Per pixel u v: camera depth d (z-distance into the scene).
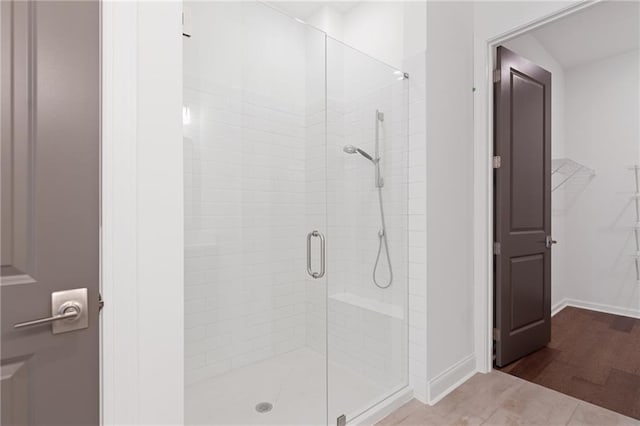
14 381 0.85
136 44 1.01
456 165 2.27
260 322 2.17
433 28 2.09
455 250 2.24
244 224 2.12
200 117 1.92
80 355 0.94
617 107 3.64
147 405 1.04
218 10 1.94
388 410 1.87
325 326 2.14
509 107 2.45
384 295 2.11
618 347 2.78
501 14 2.28
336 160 2.25
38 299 0.88
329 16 2.73
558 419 1.80
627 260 3.57
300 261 2.28
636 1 2.70
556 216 3.84
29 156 0.87
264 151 2.19
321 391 1.95
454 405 1.94
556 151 3.87
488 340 2.37
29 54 0.87
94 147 0.96
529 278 2.63
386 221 2.13
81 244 0.94
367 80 2.16
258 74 2.12
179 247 1.10
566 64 3.92
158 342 1.06
